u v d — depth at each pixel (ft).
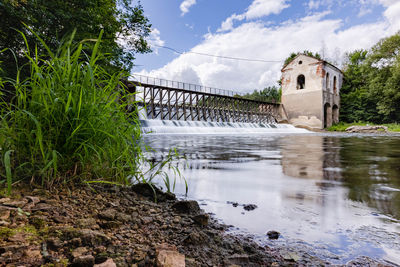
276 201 5.42
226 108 97.25
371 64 98.63
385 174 8.38
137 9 35.42
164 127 54.75
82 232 3.01
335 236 3.67
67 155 4.97
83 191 4.91
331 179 7.63
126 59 29.89
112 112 5.93
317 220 4.30
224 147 19.86
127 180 6.49
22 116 4.66
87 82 5.10
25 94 4.68
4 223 2.98
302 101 94.17
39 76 4.50
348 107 104.17
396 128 81.46
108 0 31.37
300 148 19.35
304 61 93.61
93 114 5.17
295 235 3.73
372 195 5.78
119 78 6.05
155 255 2.81
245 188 6.60
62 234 2.94
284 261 2.99
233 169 9.40
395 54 93.45
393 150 17.62
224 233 3.79
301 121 94.68
